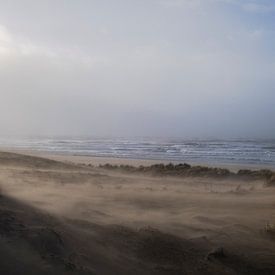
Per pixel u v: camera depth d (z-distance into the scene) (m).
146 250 6.61
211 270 6.20
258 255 6.91
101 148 47.81
